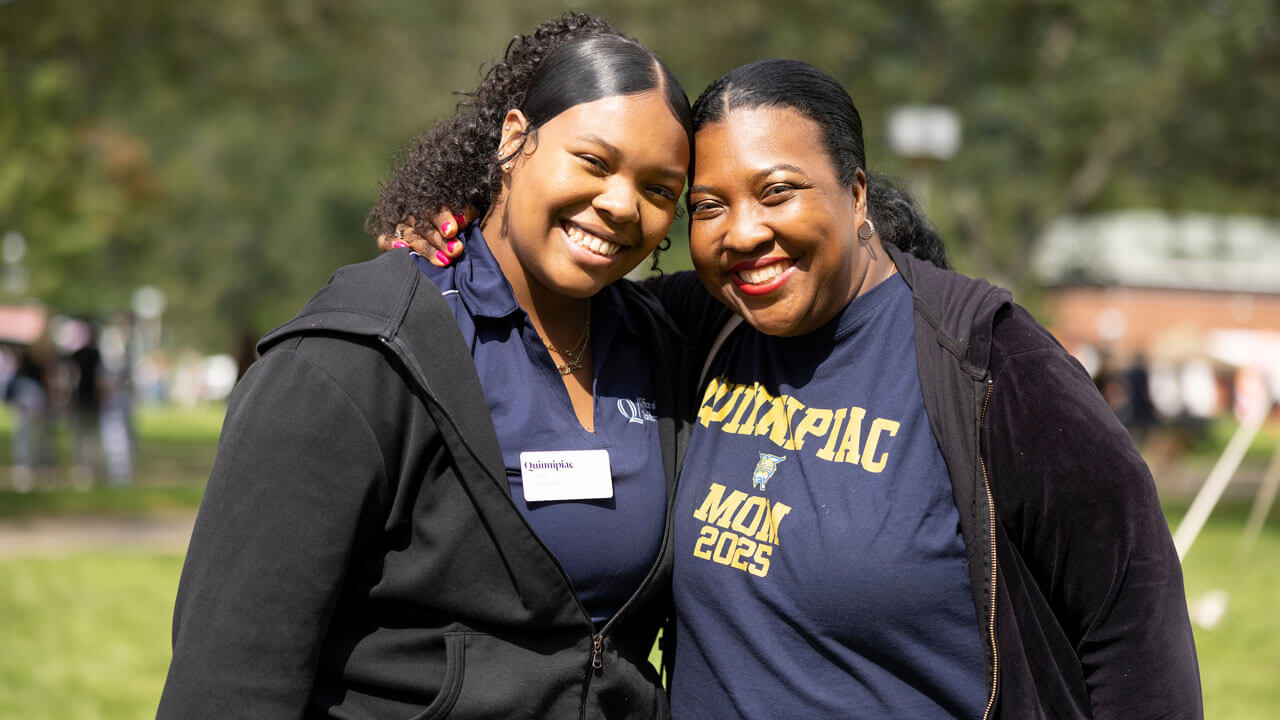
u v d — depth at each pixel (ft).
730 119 6.84
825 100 6.92
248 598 5.88
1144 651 6.29
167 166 74.64
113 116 53.21
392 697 6.36
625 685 6.76
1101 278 57.47
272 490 5.93
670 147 6.66
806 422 6.97
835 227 6.84
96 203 50.19
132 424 52.19
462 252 6.97
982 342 6.60
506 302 6.77
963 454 6.47
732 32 42.34
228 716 5.82
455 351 6.37
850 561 6.46
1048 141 44.80
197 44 46.80
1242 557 28.81
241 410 6.11
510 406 6.63
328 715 6.38
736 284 7.05
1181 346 92.27
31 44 42.52
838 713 6.52
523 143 6.69
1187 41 41.16
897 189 8.04
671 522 7.15
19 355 50.01
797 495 6.77
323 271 106.22
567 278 6.69
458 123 7.08
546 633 6.53
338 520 6.01
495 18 46.52
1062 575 6.49
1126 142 45.75
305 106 51.21
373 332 6.10
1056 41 45.21
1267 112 45.09
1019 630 6.42
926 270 7.10
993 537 6.39
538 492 6.49
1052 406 6.38
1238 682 18.06
